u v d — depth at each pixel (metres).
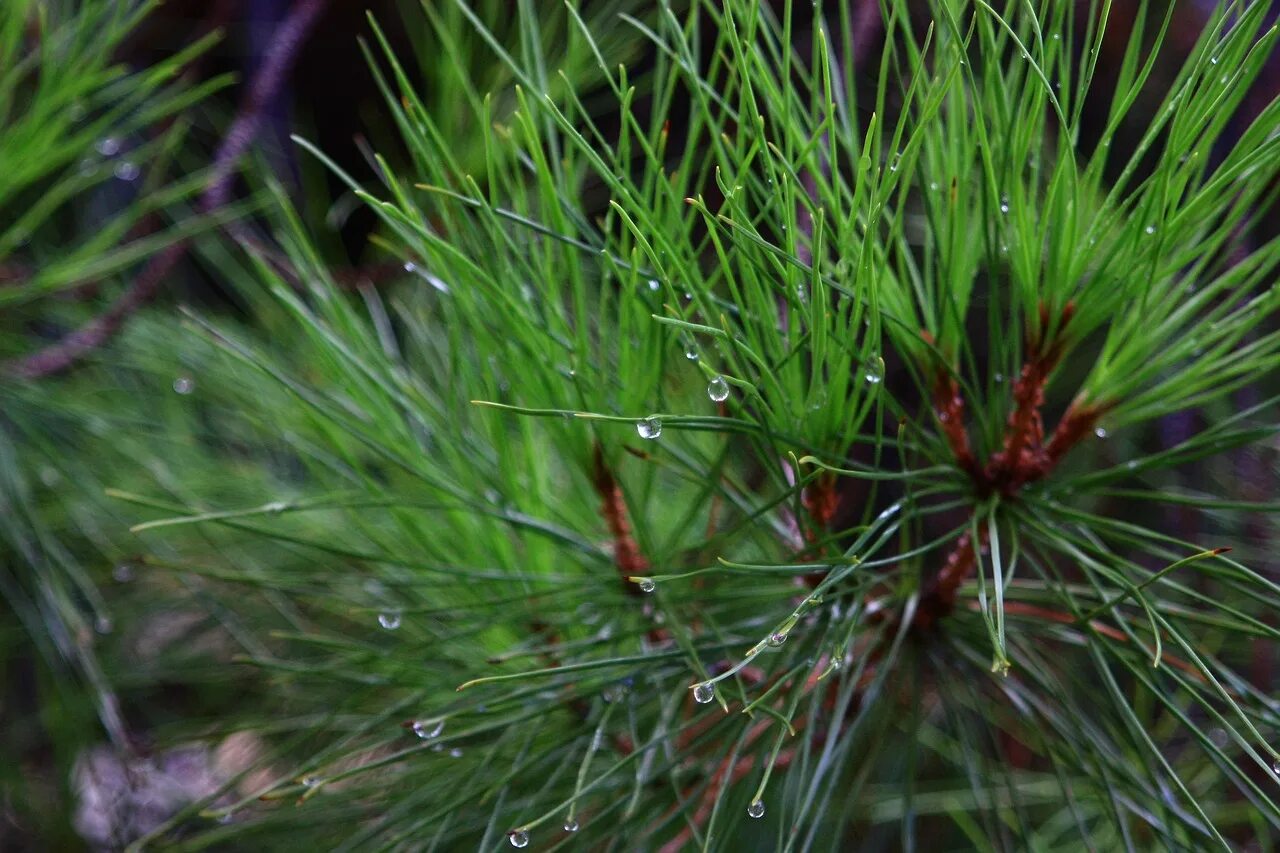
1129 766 0.40
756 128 0.37
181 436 0.51
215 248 0.56
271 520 0.48
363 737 0.45
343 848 0.42
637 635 0.41
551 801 0.44
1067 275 0.39
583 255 0.48
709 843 0.38
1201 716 0.55
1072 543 0.39
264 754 0.48
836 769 0.40
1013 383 0.40
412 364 0.52
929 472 0.40
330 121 0.79
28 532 0.49
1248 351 0.40
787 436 0.39
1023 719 0.41
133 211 0.50
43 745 0.67
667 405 0.41
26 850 0.64
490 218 0.40
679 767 0.42
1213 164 0.55
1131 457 0.62
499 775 0.43
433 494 0.43
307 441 0.48
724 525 0.46
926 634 0.42
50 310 0.55
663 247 0.38
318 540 0.47
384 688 0.46
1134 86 0.37
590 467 0.41
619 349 0.40
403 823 0.43
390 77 0.77
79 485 0.50
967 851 0.63
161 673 0.53
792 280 0.38
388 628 0.43
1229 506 0.39
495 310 0.40
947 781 0.56
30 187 0.58
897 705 0.45
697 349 0.39
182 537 0.52
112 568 0.52
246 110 0.55
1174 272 0.39
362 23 0.74
